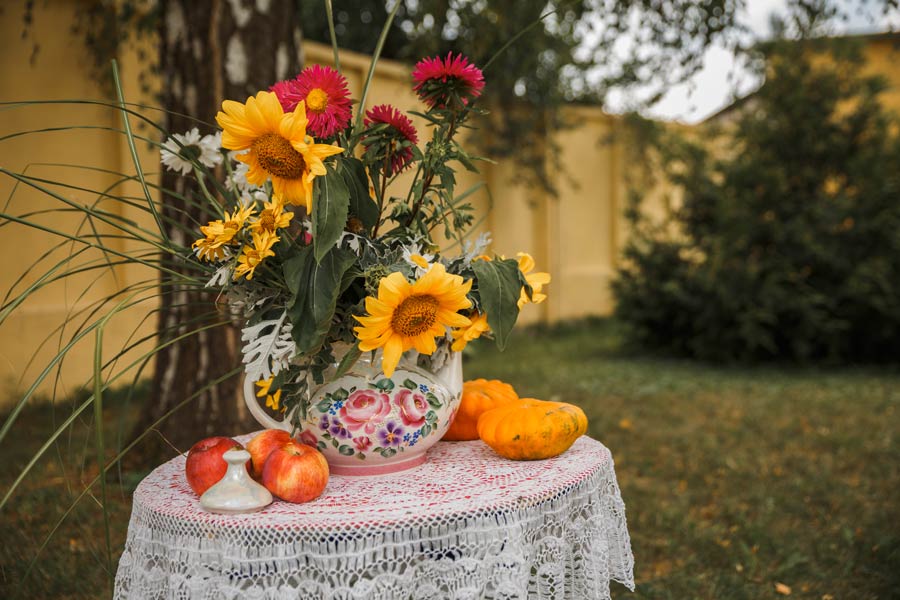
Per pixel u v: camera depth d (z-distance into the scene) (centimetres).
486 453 190
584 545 168
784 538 356
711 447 505
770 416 592
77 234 170
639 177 1251
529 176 1059
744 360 832
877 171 800
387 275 154
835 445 507
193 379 399
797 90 839
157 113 660
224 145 148
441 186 171
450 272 169
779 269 809
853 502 399
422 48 667
